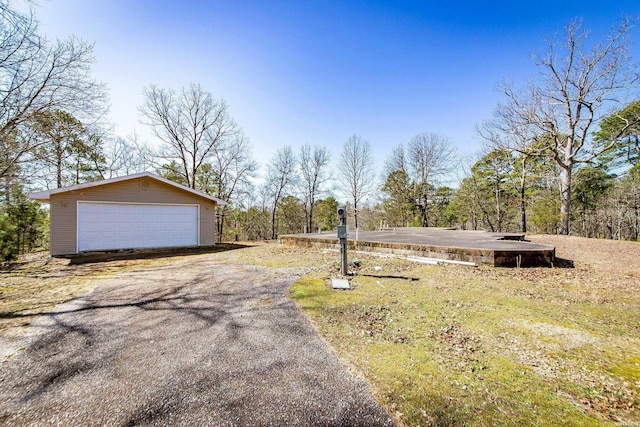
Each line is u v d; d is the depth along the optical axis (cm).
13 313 361
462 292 429
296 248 963
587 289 449
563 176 1418
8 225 787
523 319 324
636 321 320
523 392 193
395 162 2528
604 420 166
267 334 289
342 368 225
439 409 176
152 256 861
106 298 421
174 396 192
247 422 167
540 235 1296
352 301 391
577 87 1330
